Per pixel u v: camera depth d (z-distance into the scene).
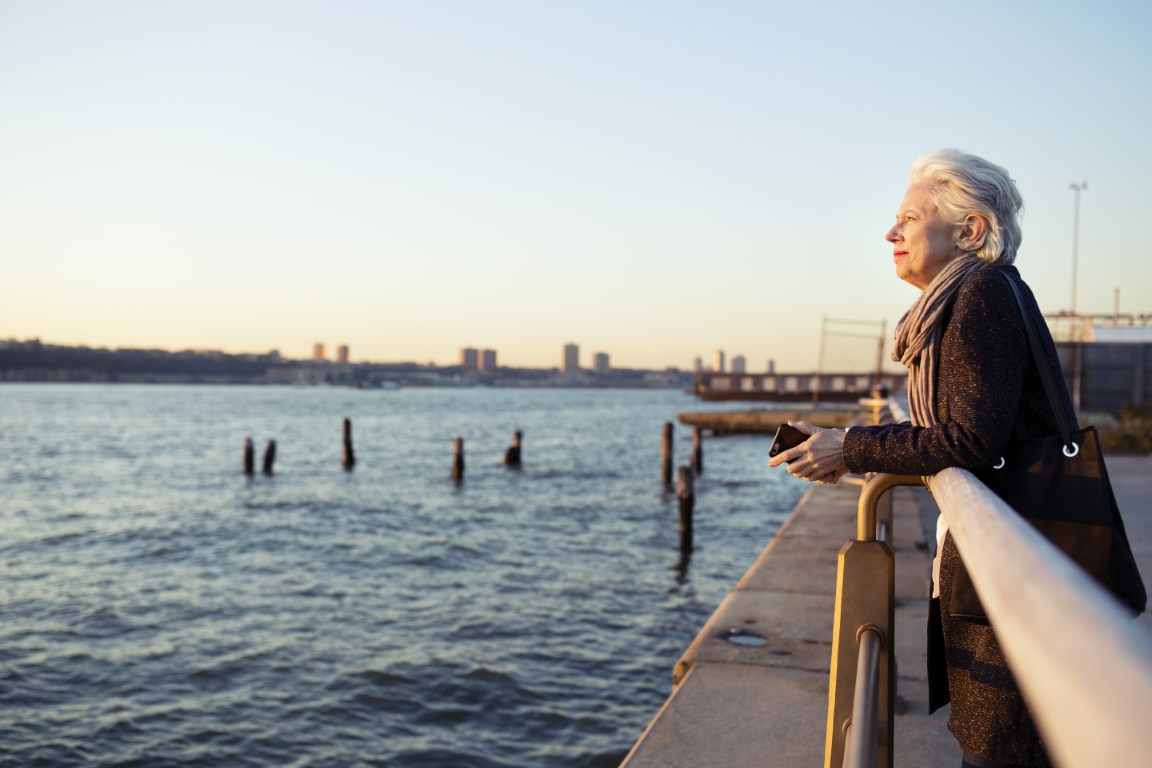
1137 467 15.03
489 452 44.94
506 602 12.71
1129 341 28.95
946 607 1.89
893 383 39.59
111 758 7.49
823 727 3.83
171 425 73.19
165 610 12.29
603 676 9.43
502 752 7.61
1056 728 0.31
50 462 38.84
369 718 8.32
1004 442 1.75
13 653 10.21
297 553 16.95
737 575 14.73
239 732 8.00
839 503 10.19
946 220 2.01
